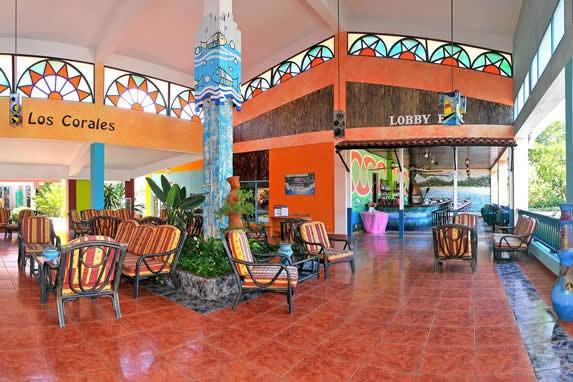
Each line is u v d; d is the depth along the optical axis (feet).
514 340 11.41
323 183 41.11
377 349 10.86
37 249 20.26
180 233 17.35
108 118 37.42
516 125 34.32
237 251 14.62
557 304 13.03
